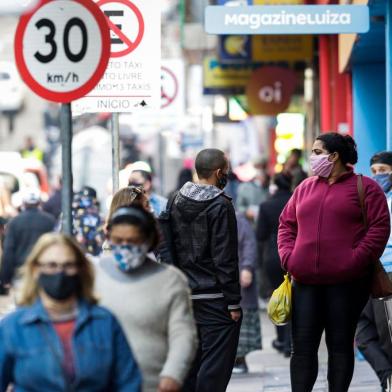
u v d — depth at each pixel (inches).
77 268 592.4
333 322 935.7
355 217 929.5
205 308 975.6
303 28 1274.6
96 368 581.6
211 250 970.1
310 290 939.3
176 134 4015.8
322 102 2274.9
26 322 581.9
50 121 5241.1
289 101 2723.9
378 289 938.7
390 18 1326.3
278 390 1245.1
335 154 935.7
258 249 2015.3
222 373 976.3
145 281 693.9
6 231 1540.4
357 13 1277.1
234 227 973.8
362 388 1203.2
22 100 5241.1
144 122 2979.8
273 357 1572.3
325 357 1321.4
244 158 4916.3
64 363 579.5
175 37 4131.4
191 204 970.1
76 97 892.6
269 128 4473.4
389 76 1342.3
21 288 594.9
